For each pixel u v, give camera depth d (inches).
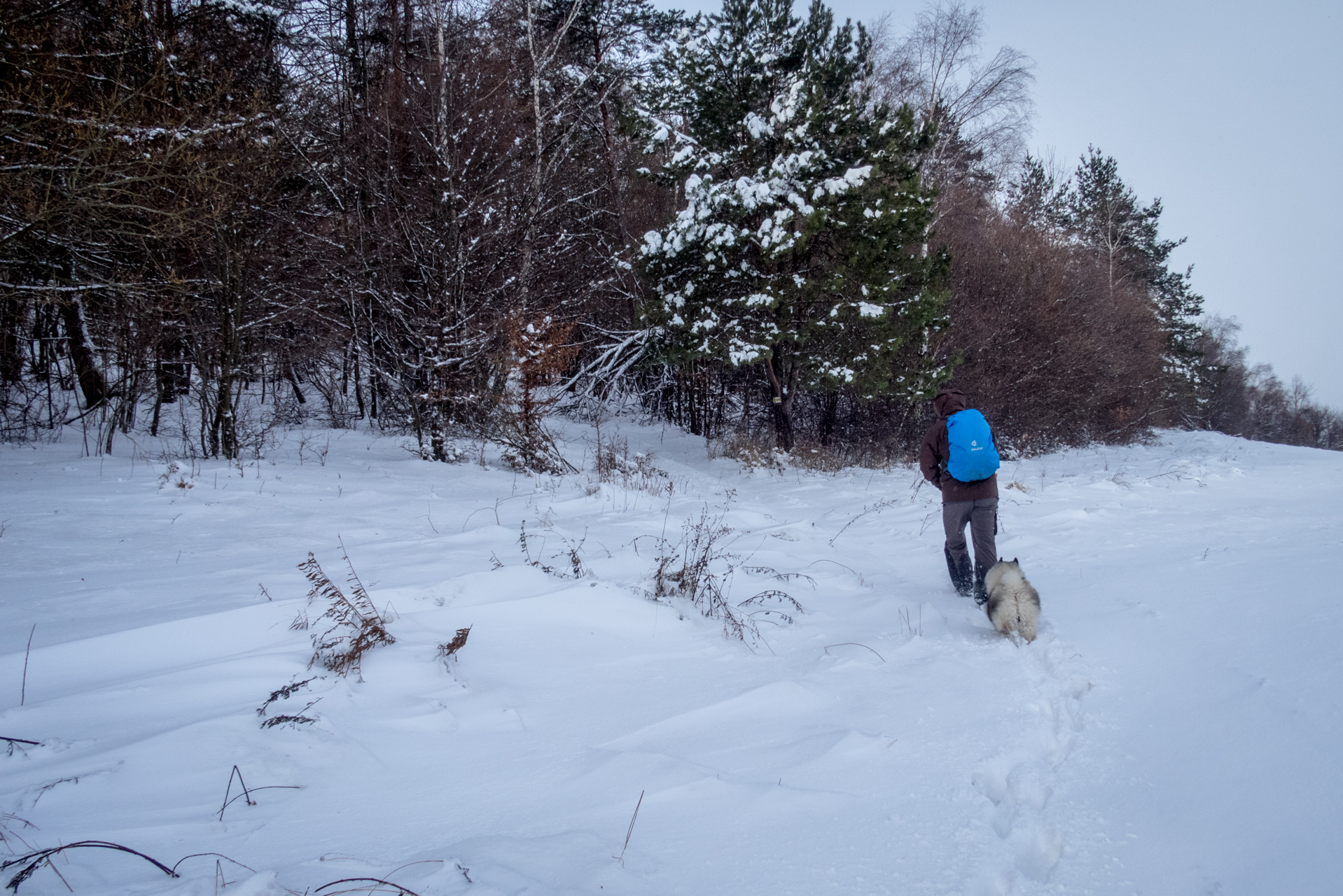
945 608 208.2
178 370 531.8
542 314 512.4
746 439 666.8
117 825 89.6
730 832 91.1
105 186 372.2
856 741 115.3
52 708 119.6
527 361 480.1
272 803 97.9
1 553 229.3
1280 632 148.2
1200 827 89.5
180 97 452.8
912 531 329.7
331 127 668.1
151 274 461.1
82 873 78.7
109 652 142.7
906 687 144.3
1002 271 783.1
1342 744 101.7
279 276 549.0
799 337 592.7
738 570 243.8
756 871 82.7
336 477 415.2
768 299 570.3
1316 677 123.7
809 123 571.5
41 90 378.3
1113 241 1334.9
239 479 379.6
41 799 94.0
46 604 176.6
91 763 101.7
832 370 589.3
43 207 362.3
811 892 78.4
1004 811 97.2
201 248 446.6
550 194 705.0
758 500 451.5
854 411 759.1
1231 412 2182.6
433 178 561.6
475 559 231.3
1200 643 150.3
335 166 636.1
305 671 139.6
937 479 223.6
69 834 86.9
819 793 99.8
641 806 97.7
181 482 348.2
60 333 539.2
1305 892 75.5
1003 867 83.7
